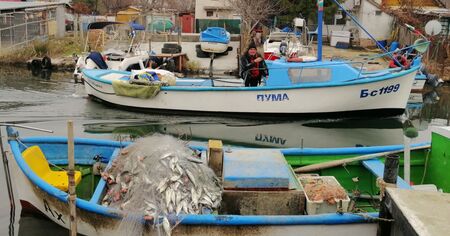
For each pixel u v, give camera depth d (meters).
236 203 5.95
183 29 36.56
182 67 23.72
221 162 6.50
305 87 13.34
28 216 6.89
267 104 13.73
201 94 14.01
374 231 5.47
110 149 7.63
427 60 23.25
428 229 4.09
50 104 15.66
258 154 6.75
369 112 13.81
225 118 14.10
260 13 28.66
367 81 13.14
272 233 5.48
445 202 4.61
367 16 29.09
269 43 23.47
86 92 16.98
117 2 51.34
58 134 12.02
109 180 6.23
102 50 21.92
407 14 28.14
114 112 14.70
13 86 19.48
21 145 7.08
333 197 5.82
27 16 29.08
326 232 5.50
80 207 5.73
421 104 18.77
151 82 14.25
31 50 26.62
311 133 13.11
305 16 29.36
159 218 5.44
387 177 5.29
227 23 34.09
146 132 12.48
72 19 38.69
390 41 28.16
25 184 6.57
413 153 7.51
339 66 13.41
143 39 23.36
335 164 7.16
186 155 6.24
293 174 6.46
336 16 30.64
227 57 26.33
